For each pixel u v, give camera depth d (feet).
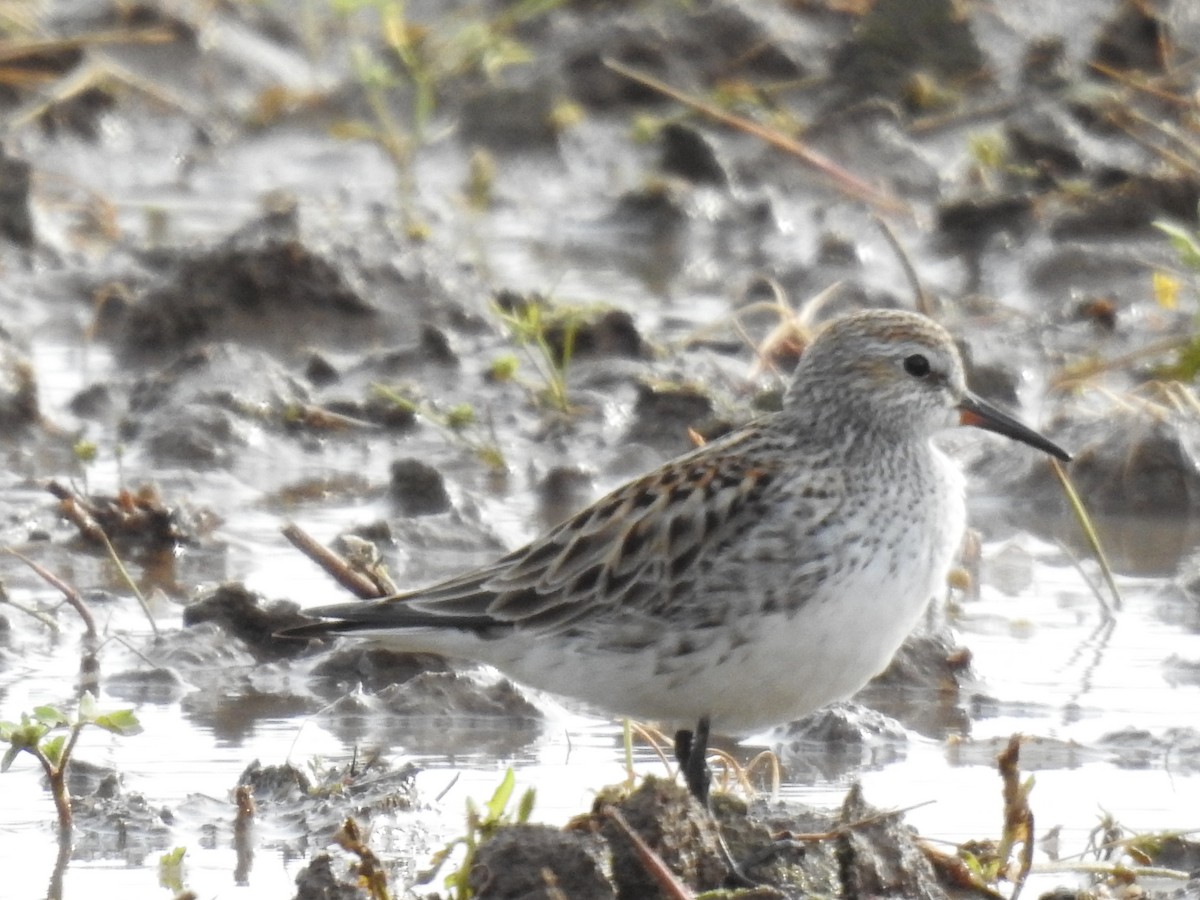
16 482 48.16
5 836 30.78
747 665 30.91
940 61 73.00
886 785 32.83
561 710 36.68
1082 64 72.54
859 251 63.26
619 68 73.36
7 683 37.24
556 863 26.40
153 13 78.33
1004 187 67.62
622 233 67.77
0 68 74.64
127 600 41.60
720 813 28.66
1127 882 28.60
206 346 53.78
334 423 51.93
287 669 38.19
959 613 40.68
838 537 30.71
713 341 56.44
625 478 48.73
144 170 73.77
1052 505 47.32
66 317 60.23
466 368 55.31
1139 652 38.60
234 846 30.45
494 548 44.37
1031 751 34.24
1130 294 59.57
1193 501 46.91
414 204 69.87
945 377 33.14
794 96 73.72
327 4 81.56
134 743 34.63
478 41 76.02
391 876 28.99
